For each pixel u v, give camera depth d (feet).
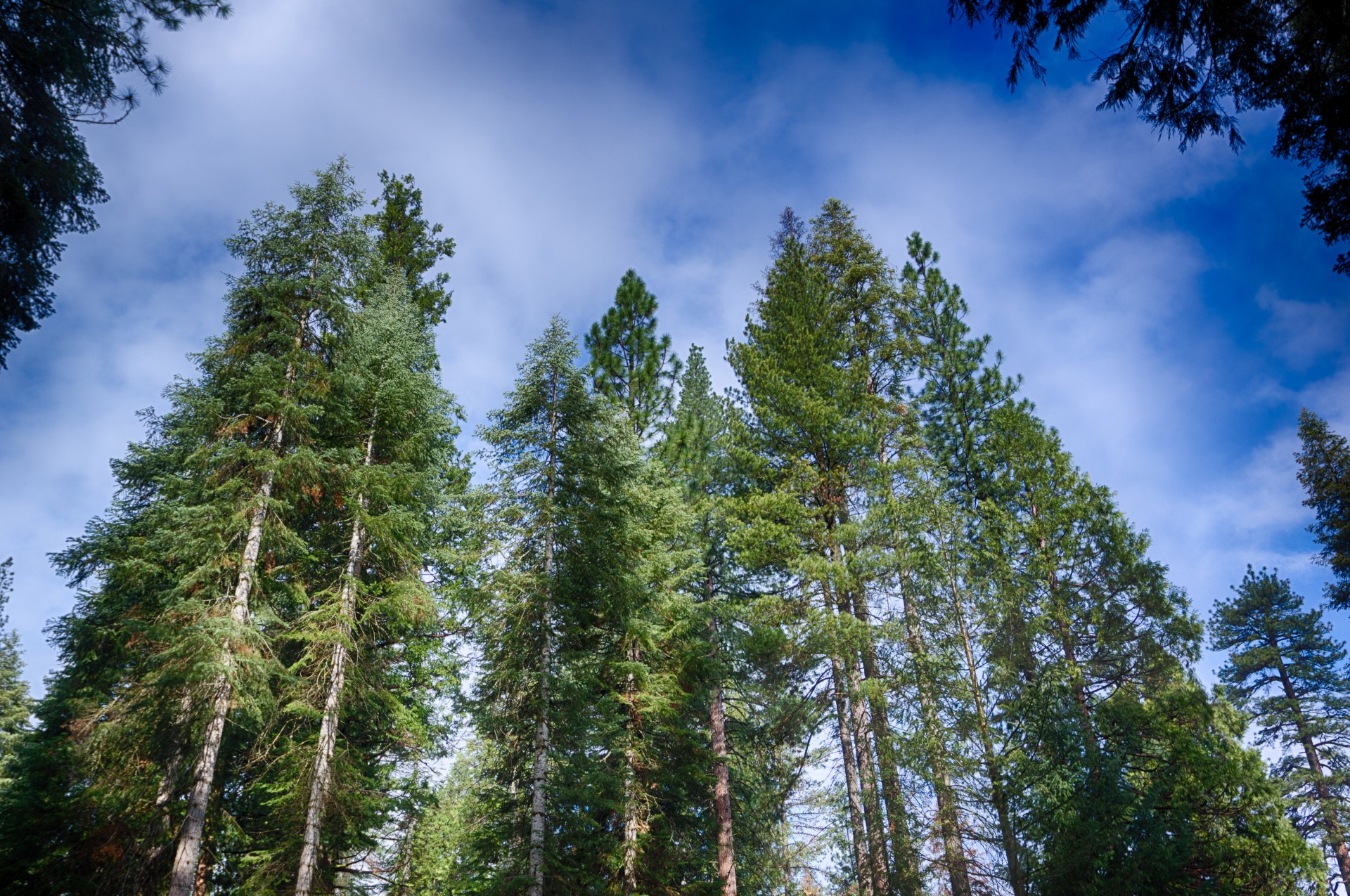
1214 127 31.22
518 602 56.75
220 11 39.55
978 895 56.44
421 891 61.67
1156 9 29.48
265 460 50.65
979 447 82.64
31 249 36.83
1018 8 29.68
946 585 65.41
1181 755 58.34
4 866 44.42
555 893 51.85
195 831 42.34
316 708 51.42
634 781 59.88
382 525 52.60
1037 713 60.44
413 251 91.50
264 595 51.55
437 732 62.69
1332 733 101.40
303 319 59.36
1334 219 34.73
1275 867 52.60
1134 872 51.08
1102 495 72.08
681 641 67.56
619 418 66.18
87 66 37.50
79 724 49.21
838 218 94.58
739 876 71.67
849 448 71.31
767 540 66.90
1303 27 29.48
